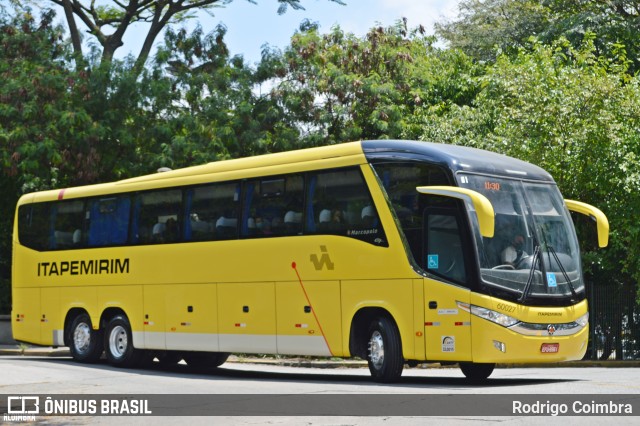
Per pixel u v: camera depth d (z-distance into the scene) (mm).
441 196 16281
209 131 31484
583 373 20469
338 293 17516
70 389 16531
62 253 23562
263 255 18875
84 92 31406
